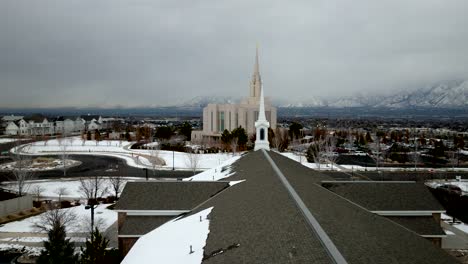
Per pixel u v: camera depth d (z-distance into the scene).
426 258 21.27
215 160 117.38
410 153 130.88
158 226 36.56
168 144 157.00
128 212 38.12
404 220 37.72
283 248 18.03
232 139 130.25
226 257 19.84
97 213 61.06
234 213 26.72
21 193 67.81
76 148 152.50
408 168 108.12
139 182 41.88
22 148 149.75
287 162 54.66
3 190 73.06
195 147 143.62
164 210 38.00
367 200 38.91
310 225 19.92
